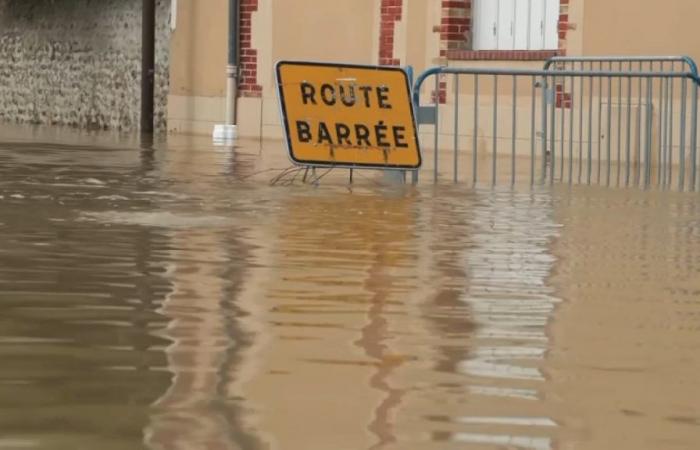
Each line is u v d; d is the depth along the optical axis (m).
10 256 8.70
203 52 28.70
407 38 24.20
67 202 12.22
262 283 7.88
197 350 5.99
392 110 15.41
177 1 29.38
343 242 9.82
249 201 12.70
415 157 15.45
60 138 24.89
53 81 34.31
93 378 5.43
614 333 6.60
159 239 9.72
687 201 13.76
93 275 8.02
